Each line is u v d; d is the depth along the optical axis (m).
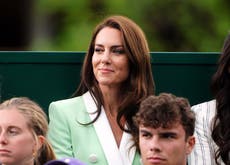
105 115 12.54
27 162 11.05
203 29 21.89
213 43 21.81
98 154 12.38
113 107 12.55
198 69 13.10
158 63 13.08
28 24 24.17
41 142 11.17
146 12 21.94
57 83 13.09
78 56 13.09
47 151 11.38
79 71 13.09
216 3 21.94
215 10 21.89
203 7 21.92
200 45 21.83
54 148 12.50
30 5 24.20
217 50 21.80
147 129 10.73
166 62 13.08
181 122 10.77
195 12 21.97
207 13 21.91
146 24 21.91
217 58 13.09
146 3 21.92
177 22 21.92
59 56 13.07
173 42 21.92
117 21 12.51
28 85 13.08
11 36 24.58
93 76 12.66
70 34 21.97
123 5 21.91
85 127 12.51
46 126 11.26
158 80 13.09
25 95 13.08
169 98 10.84
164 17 21.94
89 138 12.47
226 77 12.59
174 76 13.09
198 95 13.12
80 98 12.69
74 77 13.10
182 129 10.79
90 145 12.43
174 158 10.73
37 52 13.05
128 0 21.94
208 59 13.09
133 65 12.51
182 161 10.84
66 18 22.36
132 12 21.91
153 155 10.70
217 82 12.62
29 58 13.05
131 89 12.50
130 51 12.45
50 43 22.97
